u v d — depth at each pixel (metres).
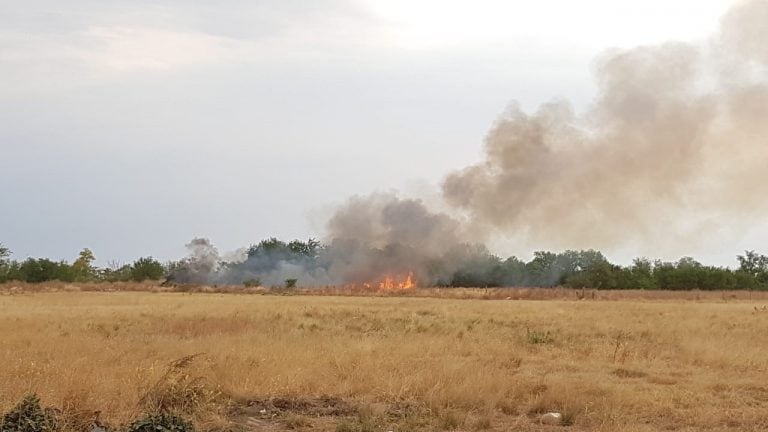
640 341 23.00
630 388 13.40
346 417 10.93
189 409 10.68
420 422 10.34
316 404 11.73
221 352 16.27
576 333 25.44
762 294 69.69
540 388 13.02
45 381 11.63
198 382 11.66
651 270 91.25
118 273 108.31
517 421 10.89
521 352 19.39
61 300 51.00
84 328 24.97
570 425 10.75
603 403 11.63
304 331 24.84
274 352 16.31
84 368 13.32
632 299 61.59
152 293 67.38
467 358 17.50
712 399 12.85
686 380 15.11
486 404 11.50
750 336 24.42
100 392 11.06
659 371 16.34
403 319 31.73
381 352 17.47
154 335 22.91
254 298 57.00
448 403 11.49
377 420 10.39
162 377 11.57
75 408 9.63
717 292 73.38
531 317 34.22
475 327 27.67
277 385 12.60
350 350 17.64
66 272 95.56
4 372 12.78
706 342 20.69
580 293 66.31
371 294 68.88
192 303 46.72
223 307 41.00
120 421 9.79
